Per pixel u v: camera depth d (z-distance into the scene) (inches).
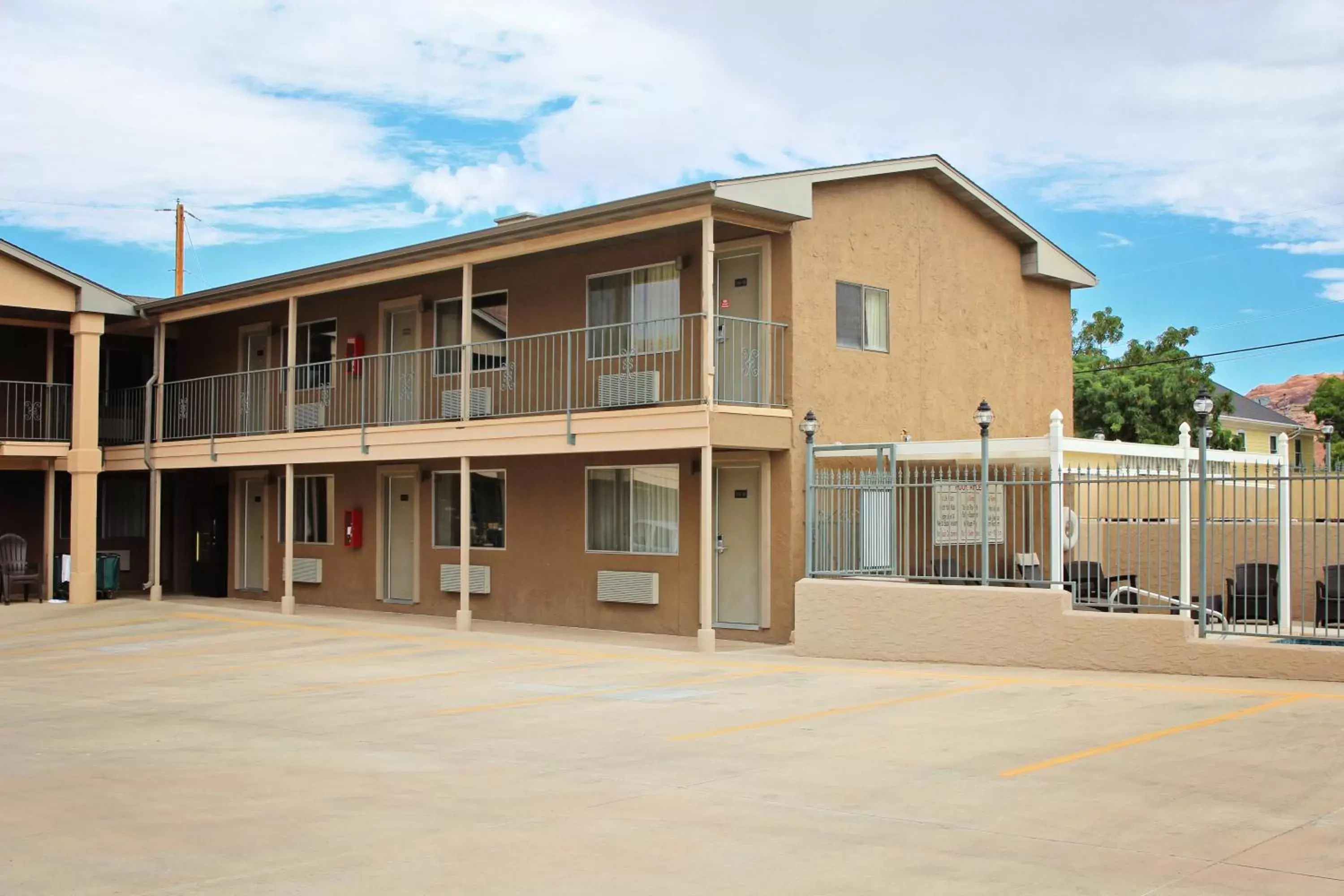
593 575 796.6
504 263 845.2
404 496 942.4
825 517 687.1
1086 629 538.9
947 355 820.6
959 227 839.1
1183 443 740.7
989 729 410.0
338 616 909.8
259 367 1064.2
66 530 1086.4
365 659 663.8
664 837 285.9
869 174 747.4
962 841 277.1
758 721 441.1
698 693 515.2
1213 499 722.2
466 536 789.9
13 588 1043.9
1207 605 595.5
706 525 655.8
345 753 396.5
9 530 1054.4
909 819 298.0
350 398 964.6
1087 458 690.2
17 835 294.8
